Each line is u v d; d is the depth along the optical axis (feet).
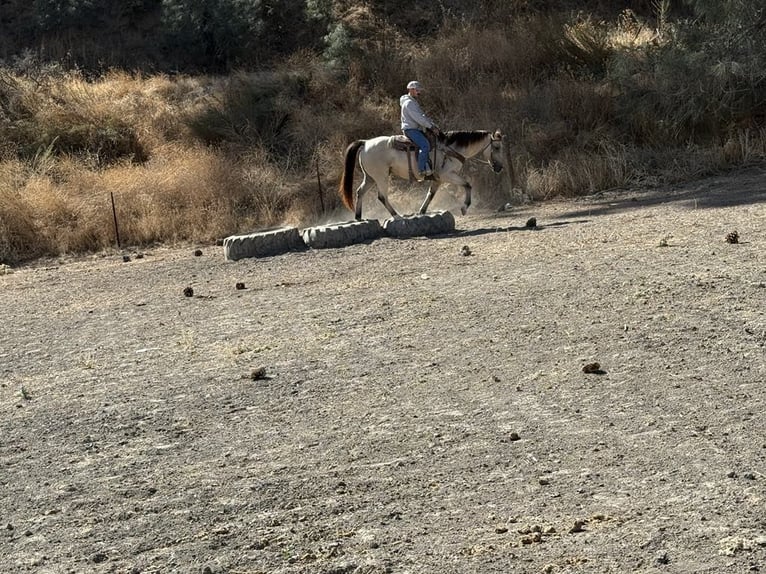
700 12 68.64
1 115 73.10
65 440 24.13
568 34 81.25
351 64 80.59
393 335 30.96
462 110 73.15
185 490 20.34
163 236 58.90
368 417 23.80
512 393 24.54
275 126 73.56
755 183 54.85
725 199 50.60
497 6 91.50
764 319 28.07
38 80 79.20
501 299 33.71
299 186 65.10
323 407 24.86
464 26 87.45
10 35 90.27
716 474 18.65
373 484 19.77
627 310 30.63
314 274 42.22
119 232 58.54
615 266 36.63
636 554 15.83
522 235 46.09
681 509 17.30
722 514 16.94
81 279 47.47
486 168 62.23
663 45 71.20
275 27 90.84
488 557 16.21
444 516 18.04
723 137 65.05
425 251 44.50
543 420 22.45
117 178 63.77
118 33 90.27
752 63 64.44
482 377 26.04
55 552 18.01
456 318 32.07
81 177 64.75
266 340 31.86
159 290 42.39
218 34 86.28
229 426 24.12
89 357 32.04
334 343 30.73
